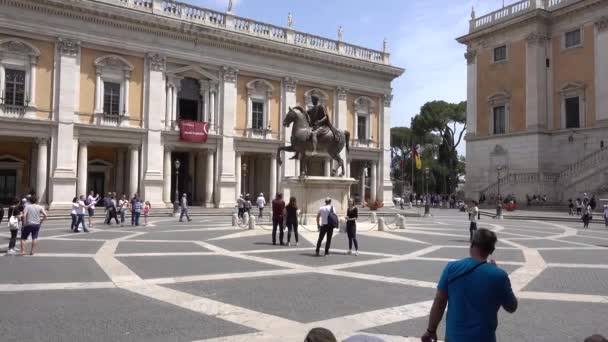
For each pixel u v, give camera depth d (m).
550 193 45.38
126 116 37.81
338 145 22.41
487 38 54.16
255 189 48.69
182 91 42.53
